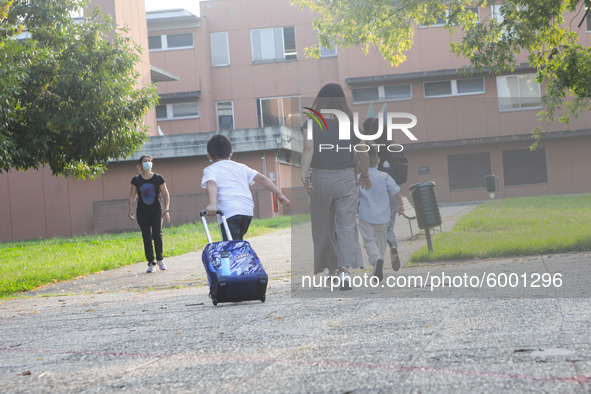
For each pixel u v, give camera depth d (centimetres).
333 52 5972
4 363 630
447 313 741
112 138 2233
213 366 549
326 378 482
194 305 1025
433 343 584
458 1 2391
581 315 678
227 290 957
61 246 3045
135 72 2352
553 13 2050
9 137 1977
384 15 2456
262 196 4644
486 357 518
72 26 2291
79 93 2177
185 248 2420
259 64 6031
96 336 767
